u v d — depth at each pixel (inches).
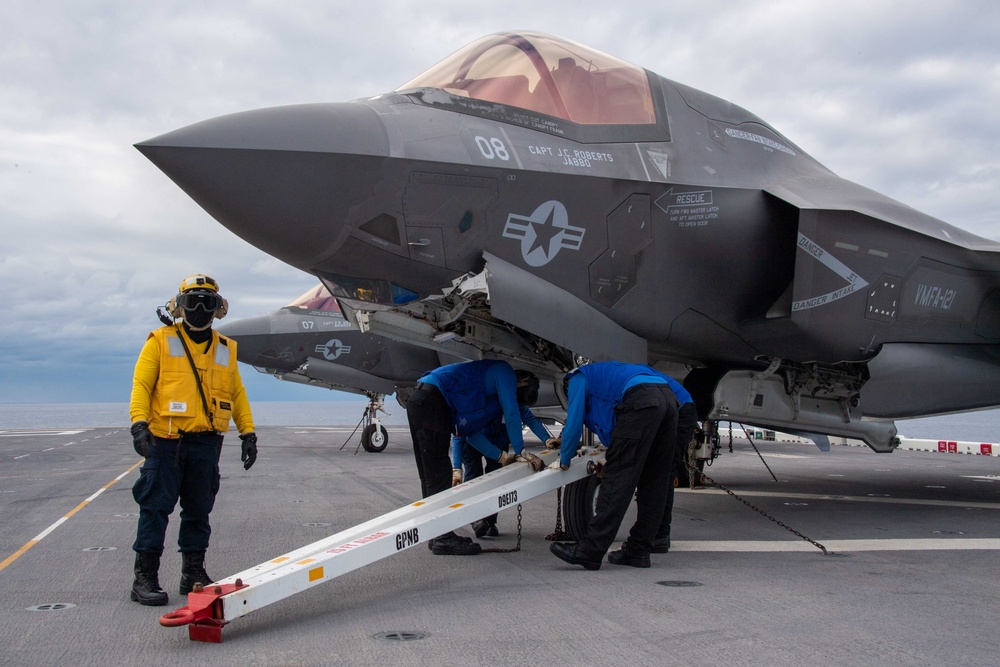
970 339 310.3
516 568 187.0
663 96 254.8
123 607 151.6
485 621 138.6
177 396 154.6
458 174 201.9
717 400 285.7
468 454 241.9
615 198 227.0
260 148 182.9
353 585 169.0
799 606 148.6
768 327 259.0
